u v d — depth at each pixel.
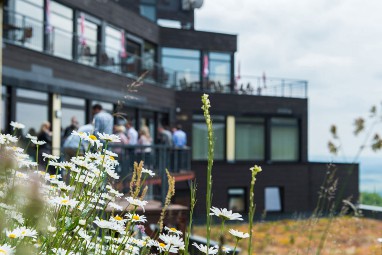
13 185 1.89
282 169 29.45
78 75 18.81
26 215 1.71
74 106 18.89
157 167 11.97
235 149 30.08
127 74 22.89
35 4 18.86
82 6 21.73
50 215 2.04
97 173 2.53
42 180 2.35
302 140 31.75
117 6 24.80
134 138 11.84
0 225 1.71
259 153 30.78
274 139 31.34
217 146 29.55
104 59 21.33
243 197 28.38
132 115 23.53
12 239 1.76
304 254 4.67
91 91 19.61
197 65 31.67
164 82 27.25
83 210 2.18
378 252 5.97
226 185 27.52
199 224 16.55
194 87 30.28
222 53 32.41
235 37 32.59
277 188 29.62
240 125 30.34
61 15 20.66
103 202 2.46
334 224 5.05
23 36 16.16
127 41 26.97
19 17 17.97
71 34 20.66
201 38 31.61
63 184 2.37
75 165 2.61
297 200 29.75
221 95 29.48
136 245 2.36
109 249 2.22
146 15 32.94
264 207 28.73
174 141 16.47
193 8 36.06
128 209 2.83
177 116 28.23
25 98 16.23
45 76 16.86
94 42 20.98
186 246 1.90
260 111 30.47
